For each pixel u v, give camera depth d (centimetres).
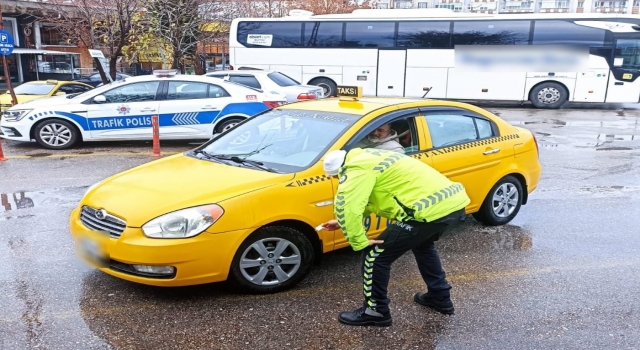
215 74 1235
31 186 722
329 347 334
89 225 396
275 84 1225
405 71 1914
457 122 520
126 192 400
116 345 332
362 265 355
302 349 331
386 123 462
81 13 1898
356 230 309
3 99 1398
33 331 346
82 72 3153
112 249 371
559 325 365
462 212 343
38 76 3025
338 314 376
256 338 343
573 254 498
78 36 2078
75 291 405
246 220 379
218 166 438
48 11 2667
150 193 391
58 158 920
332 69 1944
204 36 2133
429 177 334
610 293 414
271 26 1950
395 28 1897
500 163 547
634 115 1688
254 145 477
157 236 360
